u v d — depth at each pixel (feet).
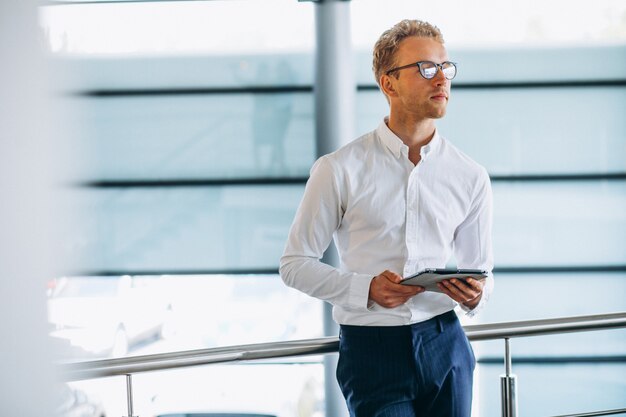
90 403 21.53
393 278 5.88
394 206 6.20
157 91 22.68
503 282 23.06
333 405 22.08
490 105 22.66
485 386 22.39
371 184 6.19
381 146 6.28
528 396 22.39
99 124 22.71
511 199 22.93
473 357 6.42
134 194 22.99
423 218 6.25
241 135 22.86
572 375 22.30
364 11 22.22
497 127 22.71
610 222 22.76
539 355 22.27
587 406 22.35
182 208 23.09
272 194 23.04
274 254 23.26
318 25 21.75
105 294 23.04
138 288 23.15
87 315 22.94
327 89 21.80
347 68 21.81
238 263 23.30
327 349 6.89
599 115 22.56
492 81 22.57
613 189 22.72
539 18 22.31
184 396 22.43
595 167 22.68
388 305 5.94
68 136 22.49
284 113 22.72
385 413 6.11
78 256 22.84
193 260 23.25
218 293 23.35
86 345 22.98
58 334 22.77
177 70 22.63
